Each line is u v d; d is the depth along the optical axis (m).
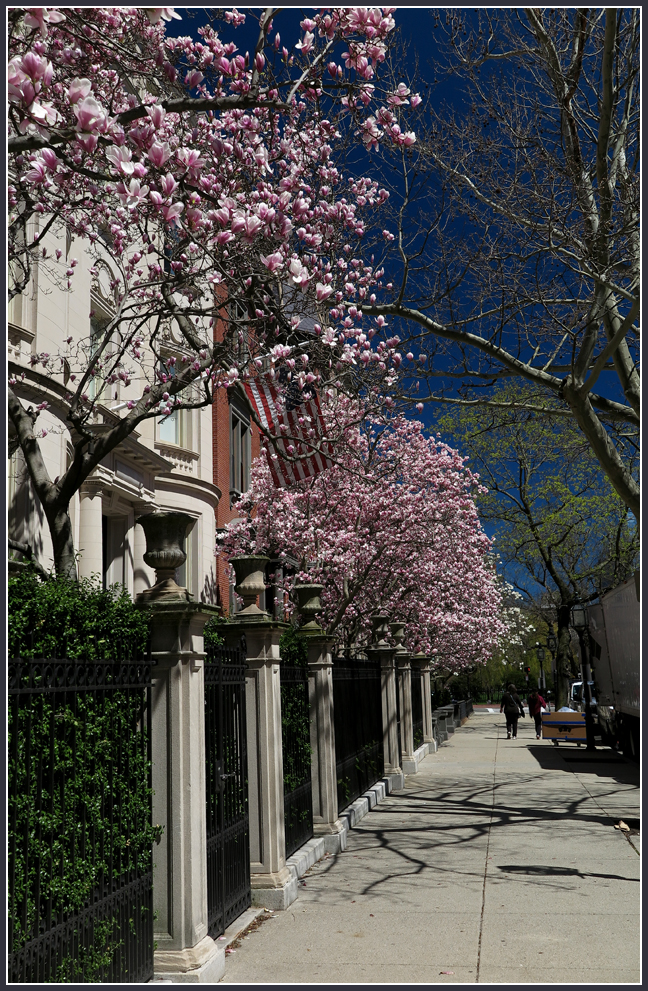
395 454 19.23
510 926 6.74
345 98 7.71
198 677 5.96
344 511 18.19
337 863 9.34
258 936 6.64
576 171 12.09
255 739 7.92
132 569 18.34
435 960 5.93
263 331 9.36
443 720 28.08
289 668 9.41
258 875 7.59
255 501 20.34
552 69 12.27
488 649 32.88
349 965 5.86
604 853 9.55
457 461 20.59
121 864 4.99
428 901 7.59
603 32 12.27
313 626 10.71
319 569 17.50
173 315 9.24
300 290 7.98
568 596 38.25
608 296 12.29
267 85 8.02
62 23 6.68
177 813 5.60
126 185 5.55
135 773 5.33
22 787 3.91
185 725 5.69
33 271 13.71
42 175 5.29
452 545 21.41
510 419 15.05
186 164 6.26
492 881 8.30
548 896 7.68
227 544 21.34
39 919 3.95
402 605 21.92
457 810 12.91
